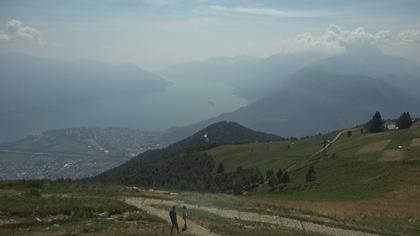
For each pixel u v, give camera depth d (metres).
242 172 162.62
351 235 44.41
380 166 98.81
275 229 42.16
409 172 88.25
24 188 57.69
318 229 45.50
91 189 61.34
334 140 174.38
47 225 34.34
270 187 119.69
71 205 41.75
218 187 155.50
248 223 44.22
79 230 32.00
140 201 53.50
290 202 69.50
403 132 136.88
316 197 84.06
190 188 160.38
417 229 49.88
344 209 60.06
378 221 53.09
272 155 182.38
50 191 56.31
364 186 84.62
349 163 111.62
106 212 41.97
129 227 35.28
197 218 44.28
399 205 65.12
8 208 37.56
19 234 29.98
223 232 37.66
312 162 133.12
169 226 38.16
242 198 71.00
